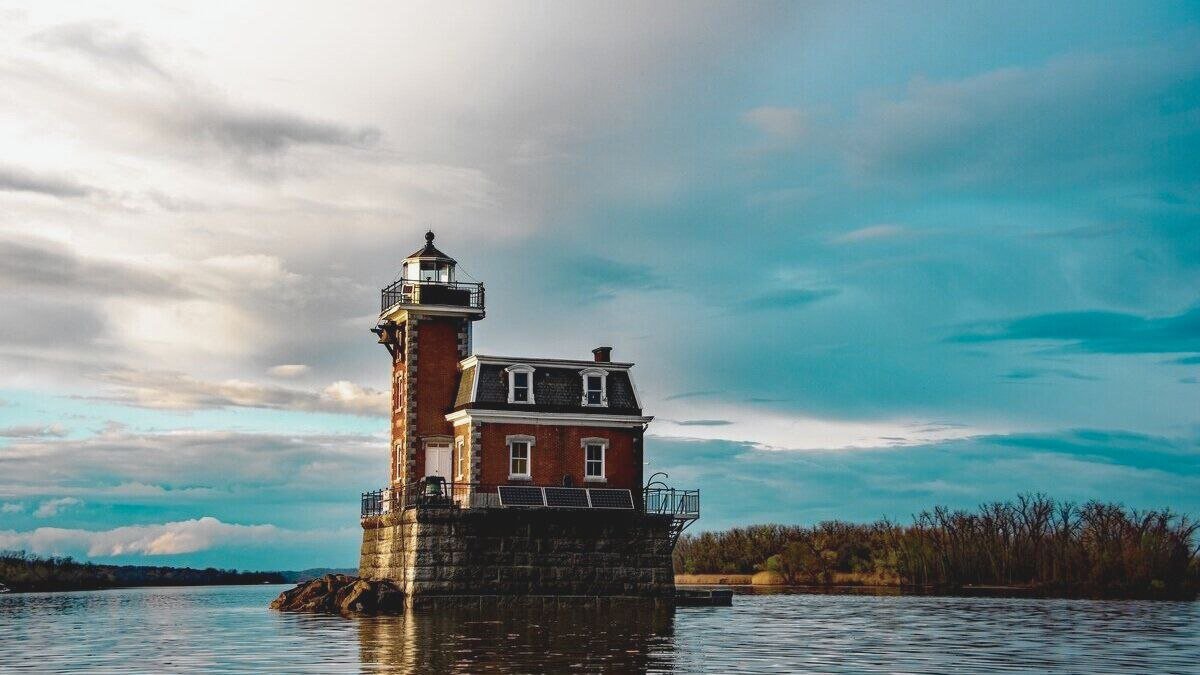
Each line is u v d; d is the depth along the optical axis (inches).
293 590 3336.6
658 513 2866.6
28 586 7308.1
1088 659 1716.3
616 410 2987.2
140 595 5876.0
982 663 1656.0
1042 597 3804.1
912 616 2736.2
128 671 1573.6
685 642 1909.4
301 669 1542.8
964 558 4827.8
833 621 2524.6
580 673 1470.2
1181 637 2117.4
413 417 3056.1
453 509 2726.4
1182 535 4421.8
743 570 6072.8
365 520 3243.1
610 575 2812.5
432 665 1551.4
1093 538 4675.2
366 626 2268.7
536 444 2913.4
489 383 2935.5
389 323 3248.0
